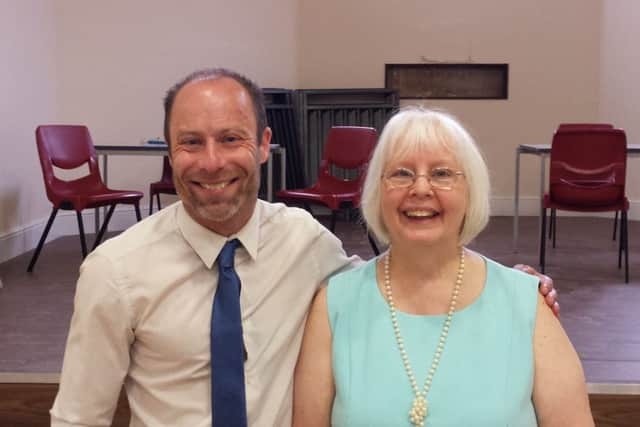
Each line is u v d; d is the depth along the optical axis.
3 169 4.99
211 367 1.47
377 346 1.48
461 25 7.09
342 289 1.59
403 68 7.12
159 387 1.51
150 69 6.29
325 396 1.52
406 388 1.43
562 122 7.15
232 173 1.47
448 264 1.53
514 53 7.11
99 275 1.48
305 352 1.57
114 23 6.12
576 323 3.33
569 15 7.07
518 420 1.40
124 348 1.51
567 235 5.96
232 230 1.54
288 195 4.66
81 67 6.05
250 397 1.48
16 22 5.20
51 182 4.53
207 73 1.53
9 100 5.10
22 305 3.63
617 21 6.86
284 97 6.69
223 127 1.45
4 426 2.60
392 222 1.50
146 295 1.48
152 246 1.51
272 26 6.77
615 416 2.49
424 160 1.47
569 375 1.45
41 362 2.71
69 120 6.05
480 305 1.50
